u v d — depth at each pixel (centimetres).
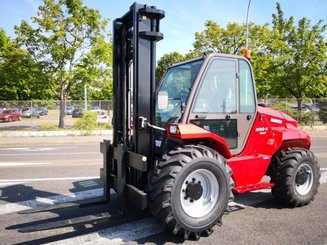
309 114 2056
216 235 385
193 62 449
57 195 554
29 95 2598
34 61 1772
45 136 1666
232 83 451
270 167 506
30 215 456
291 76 2319
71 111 1847
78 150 1180
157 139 431
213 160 378
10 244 362
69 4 1697
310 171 504
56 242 365
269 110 538
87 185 622
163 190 347
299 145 542
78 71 1722
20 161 917
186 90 443
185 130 377
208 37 2191
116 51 466
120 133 458
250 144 470
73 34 1720
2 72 1800
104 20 1811
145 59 406
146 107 412
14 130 1753
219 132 439
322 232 394
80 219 372
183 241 368
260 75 2209
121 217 420
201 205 382
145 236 380
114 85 467
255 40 2155
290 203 487
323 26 2253
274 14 2395
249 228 407
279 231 397
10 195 555
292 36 2295
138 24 397
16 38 1733
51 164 863
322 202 521
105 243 362
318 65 2289
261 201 523
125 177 414
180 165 357
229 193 391
